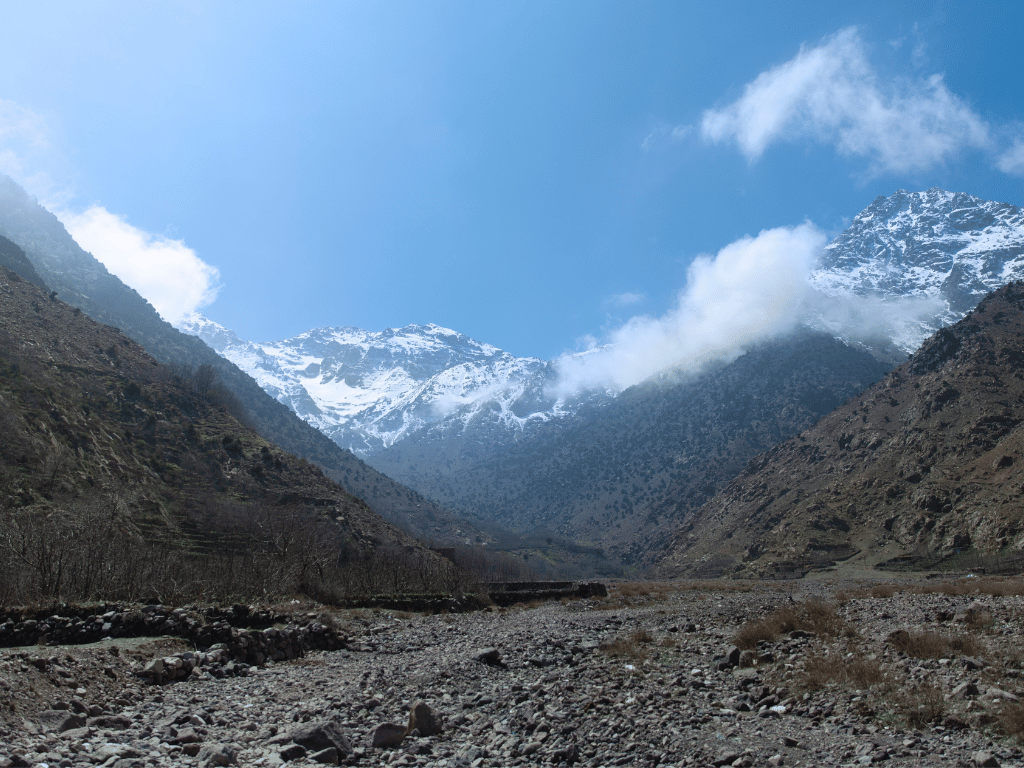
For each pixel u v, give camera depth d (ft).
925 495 416.26
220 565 144.36
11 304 349.00
